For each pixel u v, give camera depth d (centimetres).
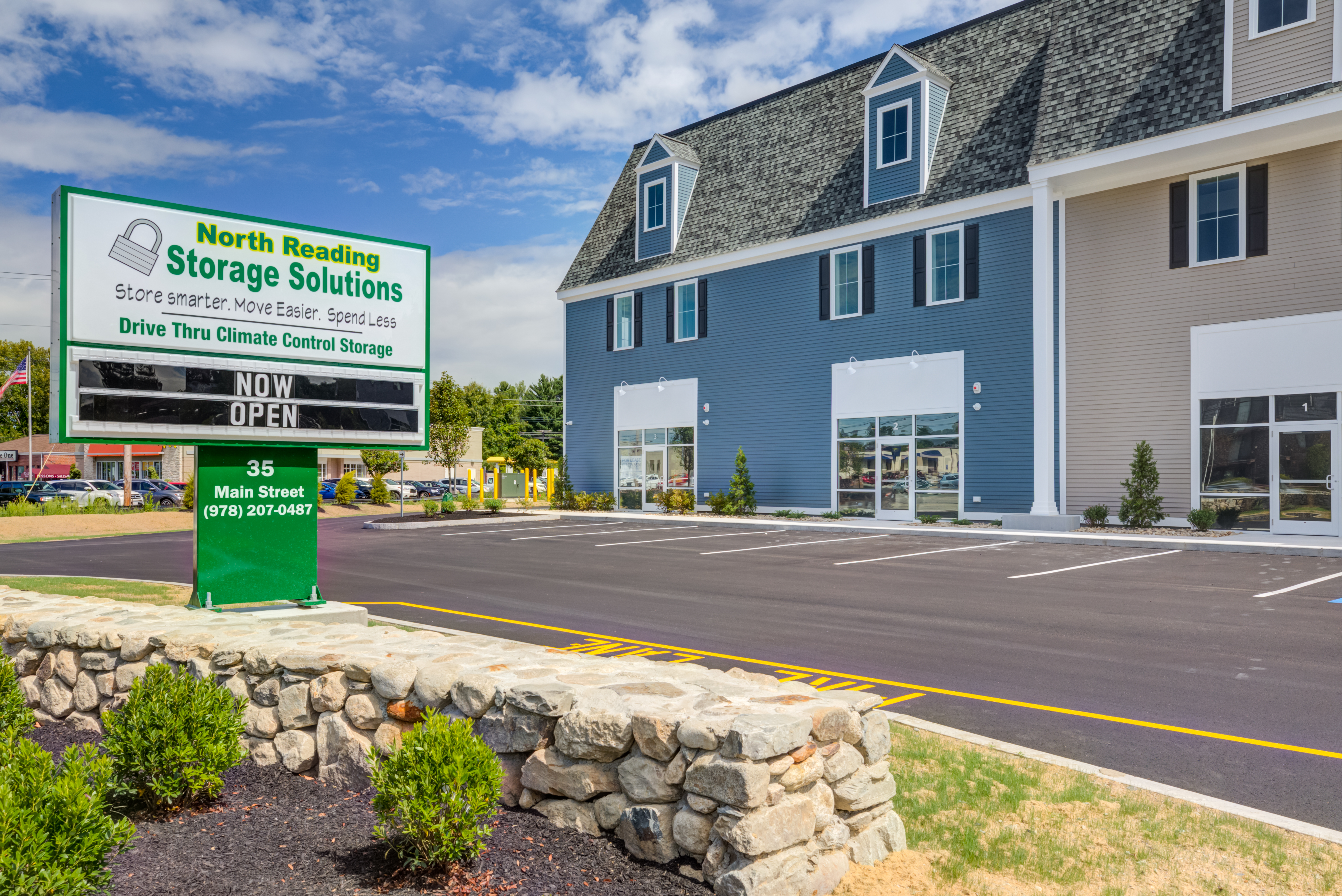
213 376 871
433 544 2112
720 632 970
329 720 506
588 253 3425
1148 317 2053
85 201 802
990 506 2250
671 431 3061
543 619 1053
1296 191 1861
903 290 2438
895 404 2447
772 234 2720
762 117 3064
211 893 357
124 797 455
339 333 954
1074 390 2158
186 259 857
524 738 445
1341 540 1722
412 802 363
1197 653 859
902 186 2442
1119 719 646
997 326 2247
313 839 416
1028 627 994
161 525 3027
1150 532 1959
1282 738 604
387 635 607
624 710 412
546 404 9856
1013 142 2253
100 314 809
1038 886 391
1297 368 1852
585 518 2923
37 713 674
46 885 305
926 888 390
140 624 660
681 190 3086
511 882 372
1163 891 386
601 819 416
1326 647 880
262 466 923
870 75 2777
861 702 430
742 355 2838
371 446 977
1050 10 2405
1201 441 1977
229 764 472
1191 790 512
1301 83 1741
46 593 1212
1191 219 1995
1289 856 418
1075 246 2162
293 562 942
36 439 6738
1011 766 535
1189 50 1941
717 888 360
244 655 550
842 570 1509
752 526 2473
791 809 373
